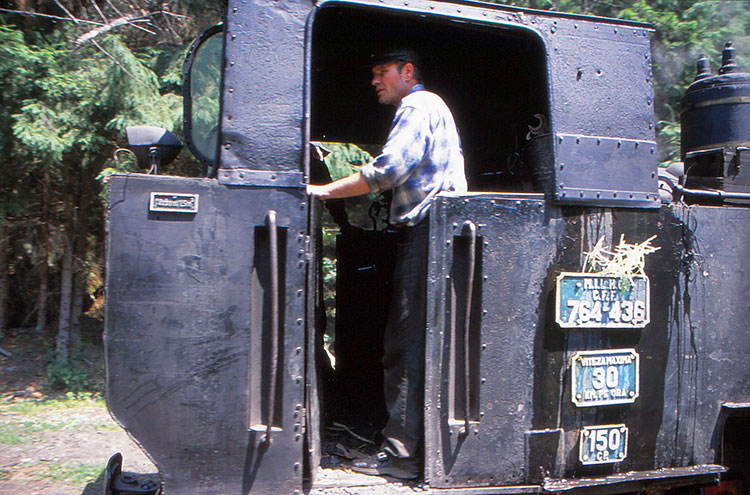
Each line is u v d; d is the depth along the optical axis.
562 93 2.47
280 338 2.20
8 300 7.30
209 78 2.72
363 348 3.65
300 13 2.24
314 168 3.29
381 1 2.29
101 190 6.06
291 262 2.19
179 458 2.13
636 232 2.55
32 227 7.07
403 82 2.65
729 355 2.69
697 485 2.74
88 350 6.74
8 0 6.26
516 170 3.37
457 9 2.38
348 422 3.02
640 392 2.54
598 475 2.48
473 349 2.34
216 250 2.15
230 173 2.16
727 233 2.71
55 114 5.70
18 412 5.48
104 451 4.57
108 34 5.95
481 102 3.60
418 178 2.41
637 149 2.56
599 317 2.46
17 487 3.88
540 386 2.40
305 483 2.28
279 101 2.21
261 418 2.19
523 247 2.38
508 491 2.34
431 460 2.27
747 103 3.03
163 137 2.42
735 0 7.36
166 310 2.12
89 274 7.48
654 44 7.06
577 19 2.52
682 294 2.61
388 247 3.56
